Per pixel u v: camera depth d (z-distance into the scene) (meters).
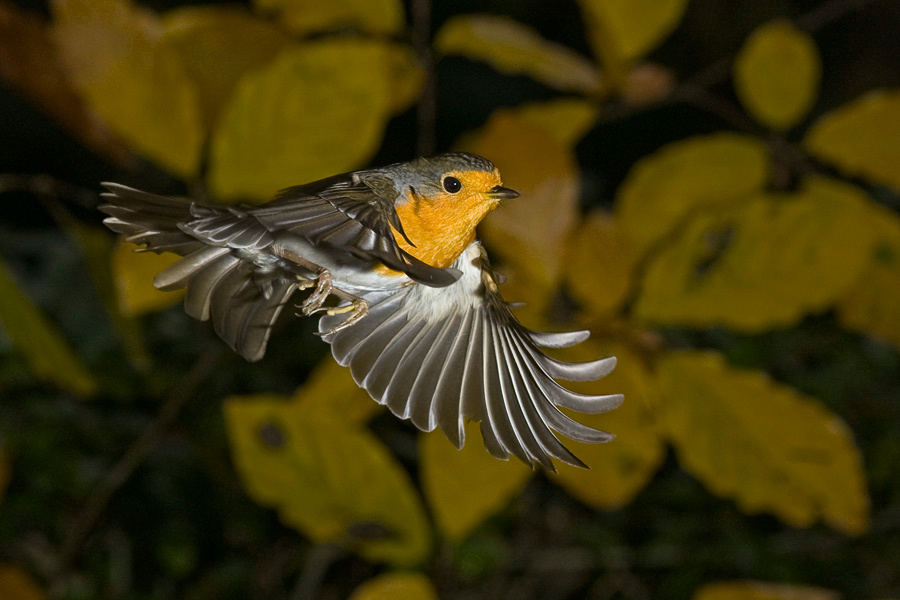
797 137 2.91
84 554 2.75
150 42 2.42
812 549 3.00
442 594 2.43
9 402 2.83
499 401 2.36
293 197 2.31
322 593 3.01
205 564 2.92
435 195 2.34
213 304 2.36
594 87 2.47
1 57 2.42
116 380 2.85
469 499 2.42
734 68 2.46
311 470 2.41
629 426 2.40
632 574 3.02
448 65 4.42
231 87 2.46
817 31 4.31
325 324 2.37
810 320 3.26
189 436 2.91
